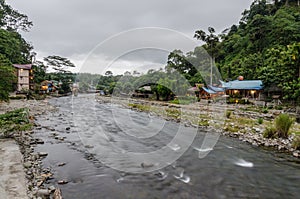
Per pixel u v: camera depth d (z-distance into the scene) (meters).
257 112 15.08
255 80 26.14
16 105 18.78
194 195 4.39
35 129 10.05
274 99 19.28
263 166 6.02
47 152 6.76
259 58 31.08
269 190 4.68
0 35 33.50
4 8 45.69
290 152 7.17
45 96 34.03
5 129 7.95
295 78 14.85
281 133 8.56
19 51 40.66
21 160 5.47
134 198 4.18
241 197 4.36
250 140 8.57
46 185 4.53
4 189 3.90
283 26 36.22
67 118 13.97
